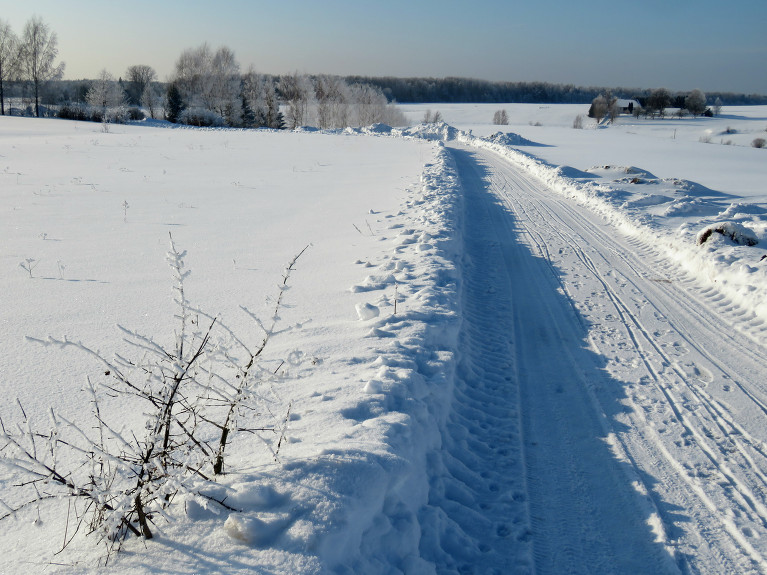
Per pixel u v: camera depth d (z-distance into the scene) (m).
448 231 11.45
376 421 3.89
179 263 2.95
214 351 3.00
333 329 6.09
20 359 5.14
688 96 136.25
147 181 19.70
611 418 5.67
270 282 8.13
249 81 85.62
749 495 4.53
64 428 3.95
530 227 15.06
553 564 3.79
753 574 3.71
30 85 82.25
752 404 5.98
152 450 2.74
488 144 43.69
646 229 13.83
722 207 16.50
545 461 4.94
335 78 85.50
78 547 2.72
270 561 2.48
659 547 3.95
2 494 3.23
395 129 63.69
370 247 10.25
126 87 105.94
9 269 8.48
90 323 6.23
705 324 8.31
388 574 2.95
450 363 5.51
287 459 3.18
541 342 7.60
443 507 4.08
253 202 15.73
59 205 14.52
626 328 8.10
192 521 2.81
